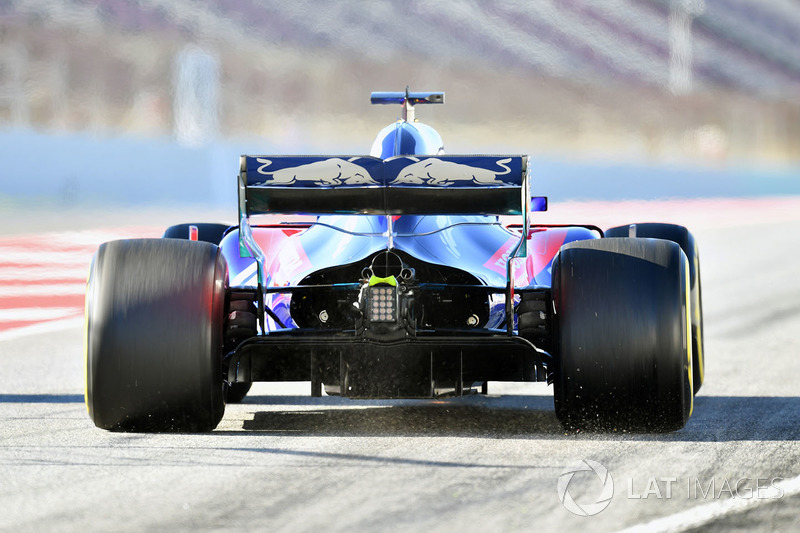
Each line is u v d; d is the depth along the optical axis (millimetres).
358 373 19984
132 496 15500
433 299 22031
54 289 48188
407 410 24250
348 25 145375
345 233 21953
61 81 127562
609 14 161375
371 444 19250
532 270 24000
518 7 152375
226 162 112812
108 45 131250
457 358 20047
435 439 19781
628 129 146875
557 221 83188
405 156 19328
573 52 150750
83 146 113062
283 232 24266
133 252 19547
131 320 19094
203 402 19438
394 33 146000
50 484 16203
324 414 23641
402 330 19375
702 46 168125
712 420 21859
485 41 147000
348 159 19375
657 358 18984
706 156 151250
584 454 18312
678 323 19125
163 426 19859
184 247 19703
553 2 151000
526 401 25875
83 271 53438
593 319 19125
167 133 125125
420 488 15969
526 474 16844
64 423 21422
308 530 13906
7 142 109438
